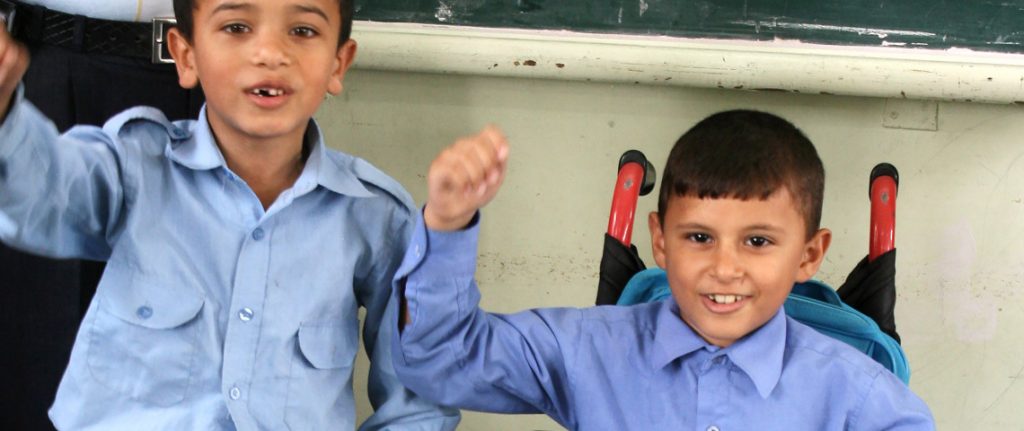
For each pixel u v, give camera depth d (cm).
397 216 119
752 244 115
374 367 122
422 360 113
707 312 115
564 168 178
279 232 112
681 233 116
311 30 109
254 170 112
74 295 145
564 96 176
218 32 107
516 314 122
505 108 176
